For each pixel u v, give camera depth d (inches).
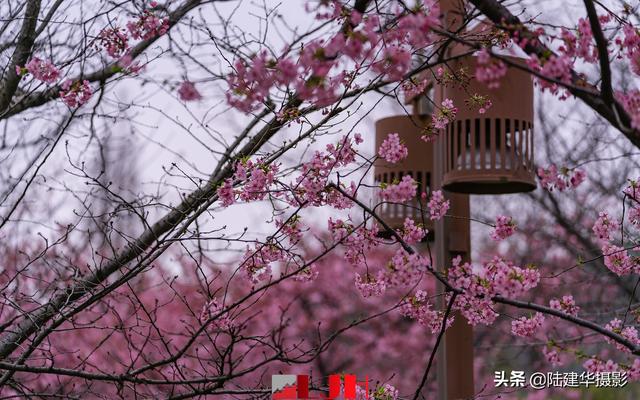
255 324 421.7
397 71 105.1
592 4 94.4
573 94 102.0
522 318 143.9
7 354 160.2
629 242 163.5
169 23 166.4
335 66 101.8
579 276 332.5
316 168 130.3
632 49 116.2
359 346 445.7
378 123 211.5
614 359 324.8
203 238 139.6
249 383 401.1
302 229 142.9
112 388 225.0
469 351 191.2
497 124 178.4
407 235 132.5
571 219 315.3
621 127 97.7
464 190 188.4
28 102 186.9
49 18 171.6
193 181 147.4
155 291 388.5
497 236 136.3
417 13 98.3
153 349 359.3
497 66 95.5
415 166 205.2
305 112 144.6
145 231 164.4
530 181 179.2
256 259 144.5
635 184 140.1
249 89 106.4
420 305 142.9
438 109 156.4
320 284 438.0
